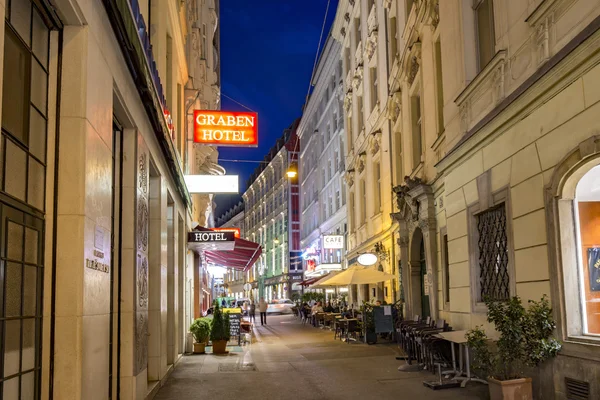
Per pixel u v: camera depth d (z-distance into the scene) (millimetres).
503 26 9055
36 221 4617
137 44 7219
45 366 4676
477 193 10039
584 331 7113
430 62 14328
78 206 4898
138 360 7738
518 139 8336
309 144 50156
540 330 7293
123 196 7621
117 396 7211
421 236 16141
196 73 21516
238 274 96188
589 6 6602
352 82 29266
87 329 5023
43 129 4863
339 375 11391
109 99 6121
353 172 30031
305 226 53625
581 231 7215
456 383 9594
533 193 7879
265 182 79750
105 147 5895
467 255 10570
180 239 15375
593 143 6324
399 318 16953
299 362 13664
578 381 6777
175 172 12531
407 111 17562
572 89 6816
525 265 8133
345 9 30844
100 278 5617
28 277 4426
